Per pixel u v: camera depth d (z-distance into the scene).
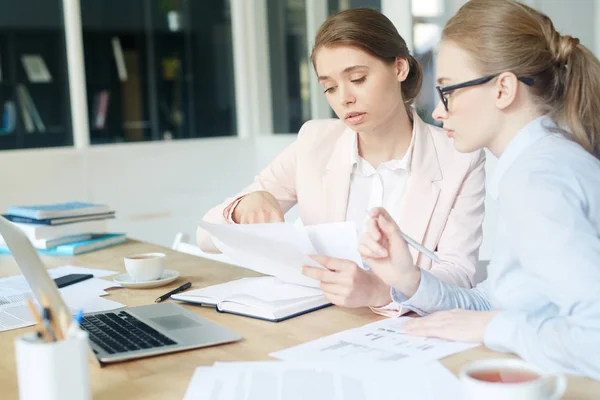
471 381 0.82
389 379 1.04
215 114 4.65
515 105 1.21
